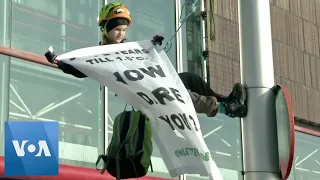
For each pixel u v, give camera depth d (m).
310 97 14.77
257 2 6.62
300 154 13.88
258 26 6.59
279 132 6.42
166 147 5.48
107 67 5.58
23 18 10.28
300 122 14.35
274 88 6.55
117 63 5.62
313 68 15.08
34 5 10.45
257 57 6.54
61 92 10.43
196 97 6.34
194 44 12.48
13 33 10.11
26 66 10.10
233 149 12.51
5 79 9.81
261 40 6.58
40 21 10.48
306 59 14.91
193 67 12.40
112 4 6.14
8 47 9.99
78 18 11.02
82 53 5.65
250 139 6.40
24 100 9.96
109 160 5.89
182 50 12.26
